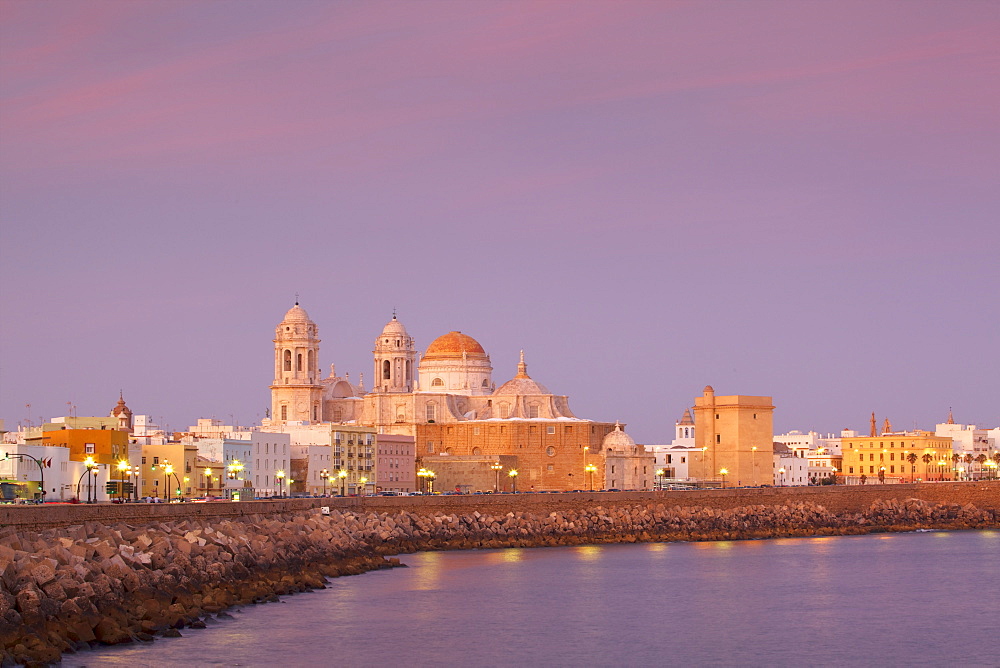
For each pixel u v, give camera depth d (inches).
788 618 6776.6
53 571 5393.7
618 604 7170.3
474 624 6397.6
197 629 5821.9
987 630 6451.8
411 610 6712.6
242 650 5457.7
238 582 6796.3
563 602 7185.0
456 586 7755.9
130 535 6638.8
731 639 6171.3
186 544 6673.2
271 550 7529.5
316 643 5718.5
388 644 5807.1
